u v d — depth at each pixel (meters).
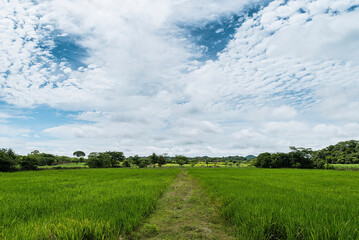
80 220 5.18
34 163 49.88
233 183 14.94
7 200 8.27
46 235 4.18
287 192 10.16
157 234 5.46
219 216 6.77
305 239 4.15
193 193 12.15
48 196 9.27
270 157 71.75
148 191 10.91
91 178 21.45
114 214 6.01
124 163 87.69
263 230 4.76
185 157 107.06
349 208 6.29
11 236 4.16
